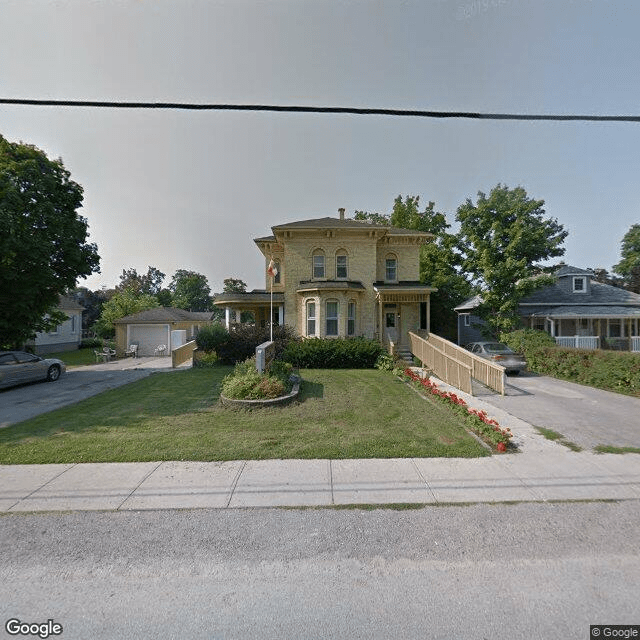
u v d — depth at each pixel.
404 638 2.15
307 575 2.75
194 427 6.46
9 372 10.92
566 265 24.78
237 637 2.18
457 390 10.27
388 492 4.08
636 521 3.49
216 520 3.53
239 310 19.34
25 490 4.13
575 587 2.61
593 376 11.20
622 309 21.95
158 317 27.05
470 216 19.41
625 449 5.46
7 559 2.94
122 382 12.21
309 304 16.80
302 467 4.76
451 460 5.00
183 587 2.63
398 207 28.83
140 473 4.59
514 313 19.06
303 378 11.44
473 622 2.29
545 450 5.42
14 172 12.90
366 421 6.81
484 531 3.32
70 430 6.30
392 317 18.70
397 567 2.84
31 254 12.53
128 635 2.21
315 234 17.77
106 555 3.00
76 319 32.28
